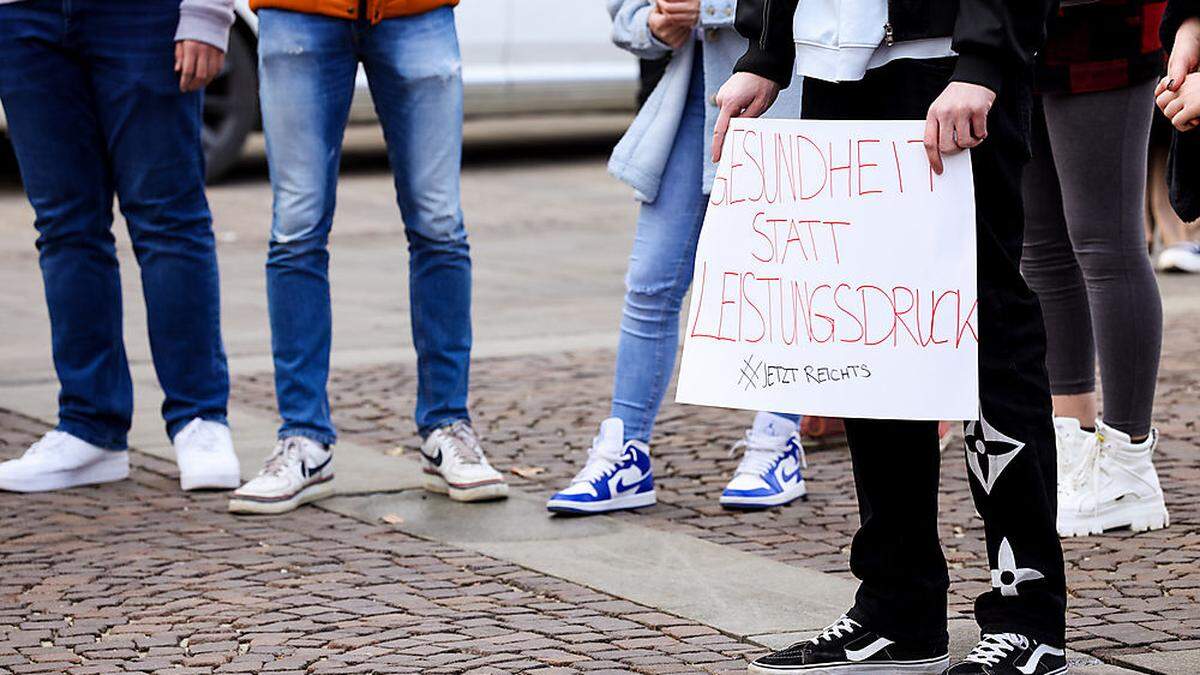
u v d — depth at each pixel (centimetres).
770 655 905
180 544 1192
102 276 1360
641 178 1257
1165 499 1277
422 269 1321
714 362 863
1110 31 1134
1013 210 836
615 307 2252
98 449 1364
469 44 3603
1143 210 1178
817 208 838
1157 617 998
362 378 1798
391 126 1309
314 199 1286
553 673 919
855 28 819
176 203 1344
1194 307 2141
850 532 1212
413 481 1376
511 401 1673
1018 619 865
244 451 1466
